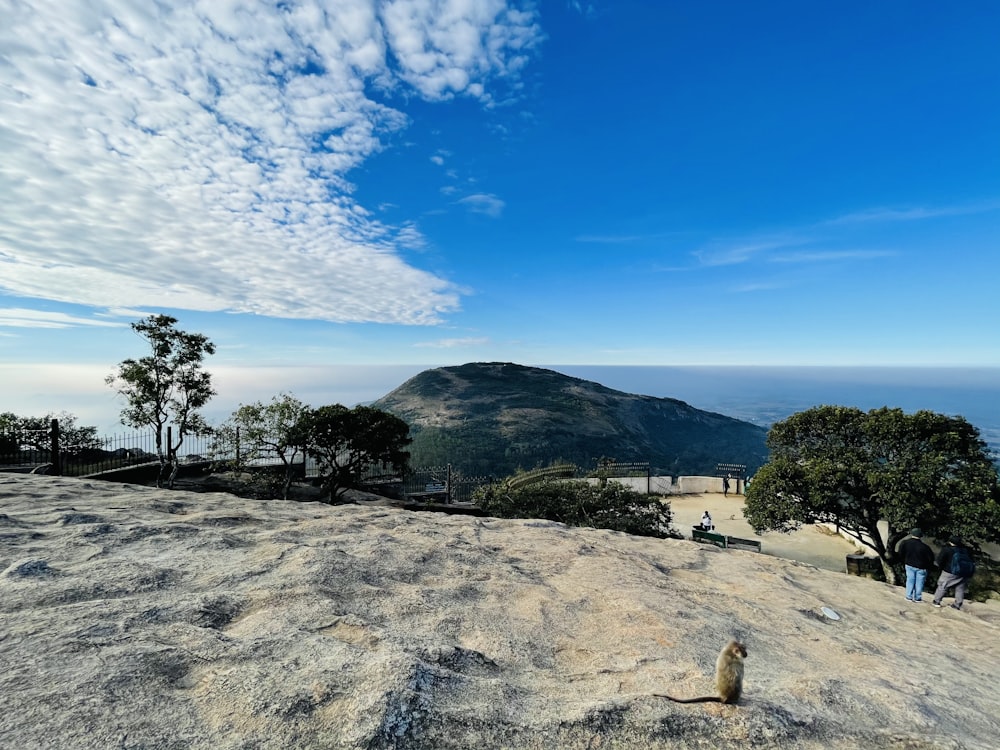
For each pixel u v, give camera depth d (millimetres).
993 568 13852
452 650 3379
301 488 20391
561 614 4605
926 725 3246
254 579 4414
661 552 8273
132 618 3322
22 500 6875
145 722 2240
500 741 2426
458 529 7996
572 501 17797
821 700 3320
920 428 13930
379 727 2322
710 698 2936
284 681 2654
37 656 2701
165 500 7746
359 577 4801
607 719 2668
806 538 20656
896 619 6617
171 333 16750
